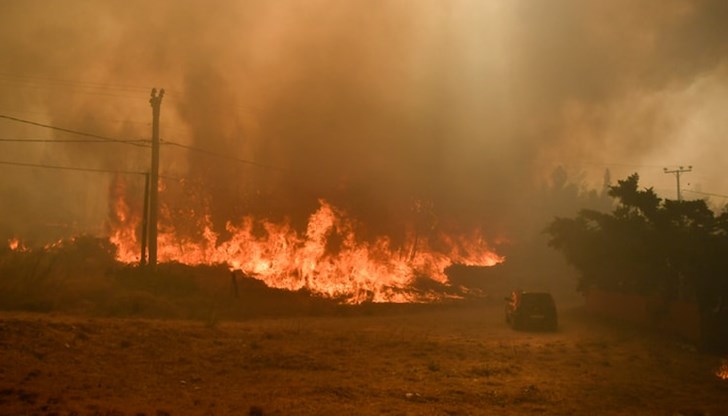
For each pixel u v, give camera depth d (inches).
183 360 640.4
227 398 491.2
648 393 579.2
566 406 506.6
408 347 817.5
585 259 1391.5
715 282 1030.4
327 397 507.5
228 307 1315.2
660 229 1171.9
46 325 711.7
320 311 1432.1
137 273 1362.0
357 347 800.9
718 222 1112.8
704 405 531.8
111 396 474.3
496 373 650.2
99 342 679.7
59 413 404.5
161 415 420.5
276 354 699.4
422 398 514.9
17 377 507.8
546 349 858.1
